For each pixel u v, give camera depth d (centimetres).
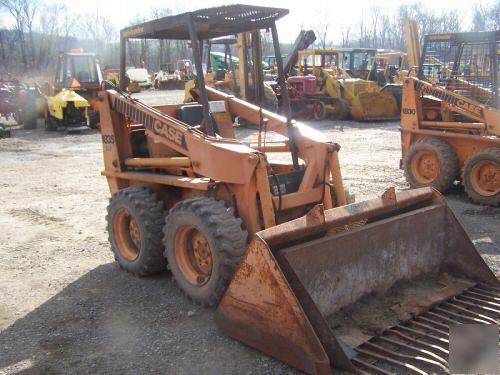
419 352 346
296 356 337
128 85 564
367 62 2208
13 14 4841
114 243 528
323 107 1877
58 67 1786
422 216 436
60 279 511
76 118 1664
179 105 539
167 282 495
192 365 356
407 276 429
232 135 570
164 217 490
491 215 708
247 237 416
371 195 804
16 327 417
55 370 357
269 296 346
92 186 916
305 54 1989
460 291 422
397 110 1895
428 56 884
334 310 380
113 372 353
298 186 466
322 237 393
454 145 819
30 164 1137
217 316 388
